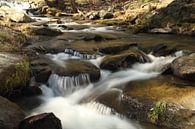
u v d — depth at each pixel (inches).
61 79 406.6
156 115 315.9
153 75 427.5
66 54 525.0
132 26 820.6
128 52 517.3
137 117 329.1
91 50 528.1
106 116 343.6
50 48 542.9
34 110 352.5
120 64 458.9
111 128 321.7
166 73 419.5
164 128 310.0
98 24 912.3
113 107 347.3
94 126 326.3
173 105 319.3
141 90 366.3
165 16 769.6
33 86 388.2
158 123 315.3
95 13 1095.0
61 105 370.0
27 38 617.6
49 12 1226.6
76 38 642.2
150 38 655.1
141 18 874.8
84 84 412.5
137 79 414.3
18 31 658.8
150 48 538.6
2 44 513.3
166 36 686.5
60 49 538.6
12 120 290.0
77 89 405.7
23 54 485.4
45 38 642.8
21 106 356.5
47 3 1350.9
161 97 339.0
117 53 526.0
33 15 1187.9
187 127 298.8
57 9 1314.0
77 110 357.1
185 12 742.5
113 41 613.9
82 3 1530.5
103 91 387.9
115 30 784.9
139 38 655.1
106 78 434.6
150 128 315.3
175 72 399.2
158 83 385.7
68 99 386.9
